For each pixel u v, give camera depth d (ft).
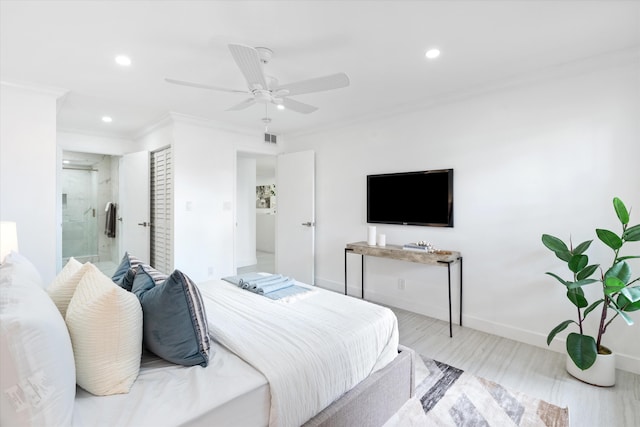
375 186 12.31
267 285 7.39
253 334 5.00
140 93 10.09
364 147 12.81
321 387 4.45
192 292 4.35
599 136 7.75
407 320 10.66
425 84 9.35
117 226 19.80
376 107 11.53
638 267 7.30
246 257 20.58
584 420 5.77
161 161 13.80
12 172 9.05
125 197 15.78
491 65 8.12
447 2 5.62
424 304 11.14
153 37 6.75
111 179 20.79
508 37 6.79
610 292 6.25
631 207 7.35
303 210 14.90
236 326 5.29
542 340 8.65
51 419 2.78
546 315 8.59
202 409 3.37
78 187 20.47
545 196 8.55
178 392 3.65
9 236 6.26
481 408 6.09
